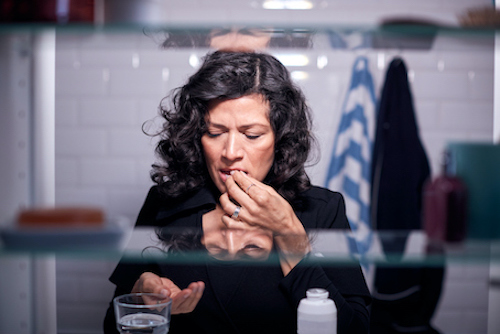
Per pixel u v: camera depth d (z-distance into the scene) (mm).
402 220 1416
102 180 1671
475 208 694
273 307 1064
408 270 1411
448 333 1672
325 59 1518
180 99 1066
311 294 741
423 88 1650
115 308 757
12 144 799
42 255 629
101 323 1632
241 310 1064
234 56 990
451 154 716
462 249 689
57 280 1634
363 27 732
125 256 702
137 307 746
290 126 1022
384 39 899
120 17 707
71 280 1633
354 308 972
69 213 643
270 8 1604
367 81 1504
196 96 996
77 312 1637
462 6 1575
